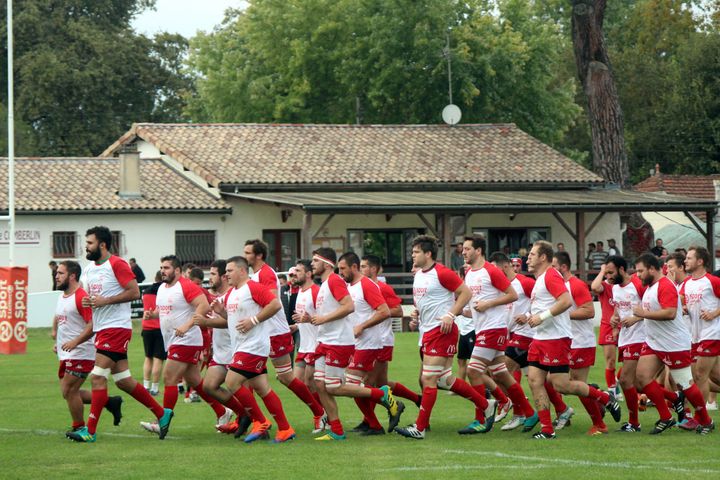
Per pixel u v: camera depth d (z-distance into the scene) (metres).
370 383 41.84
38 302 98.62
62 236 110.19
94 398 38.69
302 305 42.44
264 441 38.84
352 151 129.25
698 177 170.62
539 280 38.94
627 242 134.00
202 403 50.78
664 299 39.09
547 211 111.12
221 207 116.12
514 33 165.50
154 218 114.00
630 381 40.78
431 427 42.41
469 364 40.41
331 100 173.75
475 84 164.62
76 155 182.62
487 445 37.31
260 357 38.12
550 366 38.84
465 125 140.50
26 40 184.88
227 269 38.28
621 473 31.64
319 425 41.12
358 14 166.50
